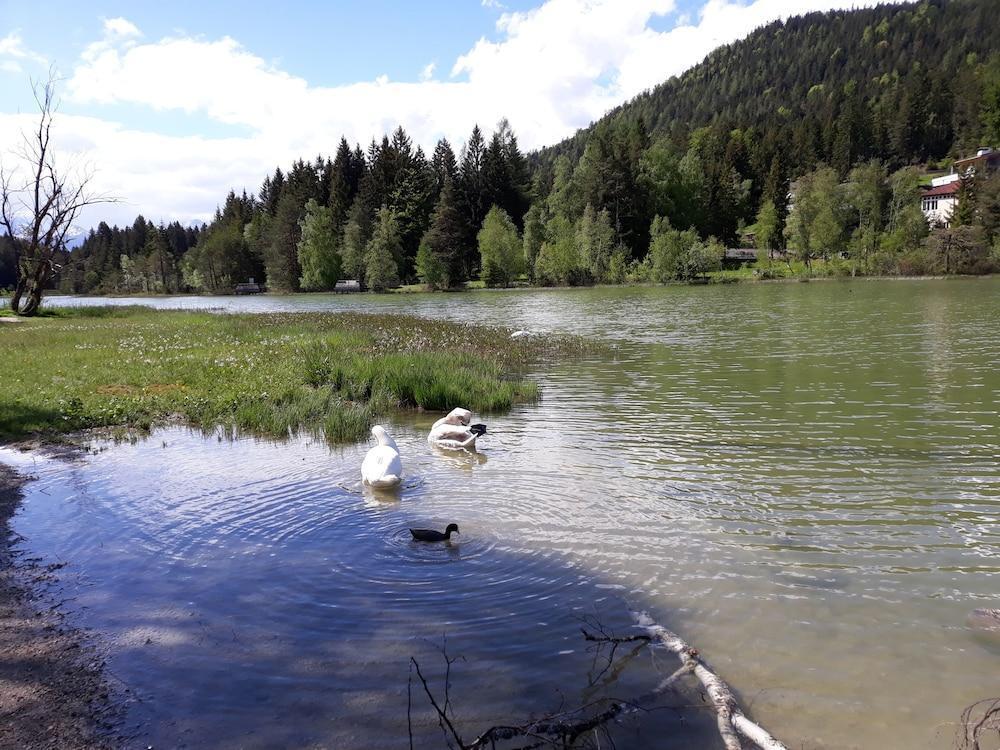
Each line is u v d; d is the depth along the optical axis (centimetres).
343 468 991
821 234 8969
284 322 3253
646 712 429
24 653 500
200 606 571
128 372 1788
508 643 510
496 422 1297
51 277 4444
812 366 1845
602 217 8981
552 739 397
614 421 1264
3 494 873
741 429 1168
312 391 1550
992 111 13775
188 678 468
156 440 1190
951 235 8038
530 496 838
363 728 415
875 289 5900
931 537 700
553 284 8975
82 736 409
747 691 453
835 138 13912
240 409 1357
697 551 671
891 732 413
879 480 879
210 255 11825
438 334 2606
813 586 597
